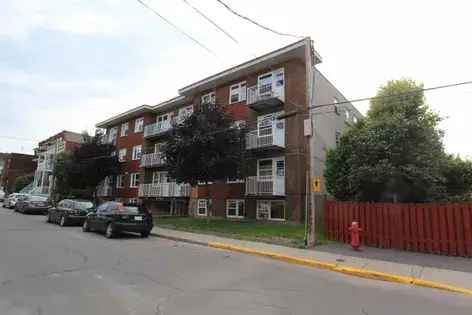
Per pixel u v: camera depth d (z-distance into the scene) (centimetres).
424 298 682
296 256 1062
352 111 2794
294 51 2055
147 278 761
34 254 1001
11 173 6662
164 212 3017
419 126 1593
